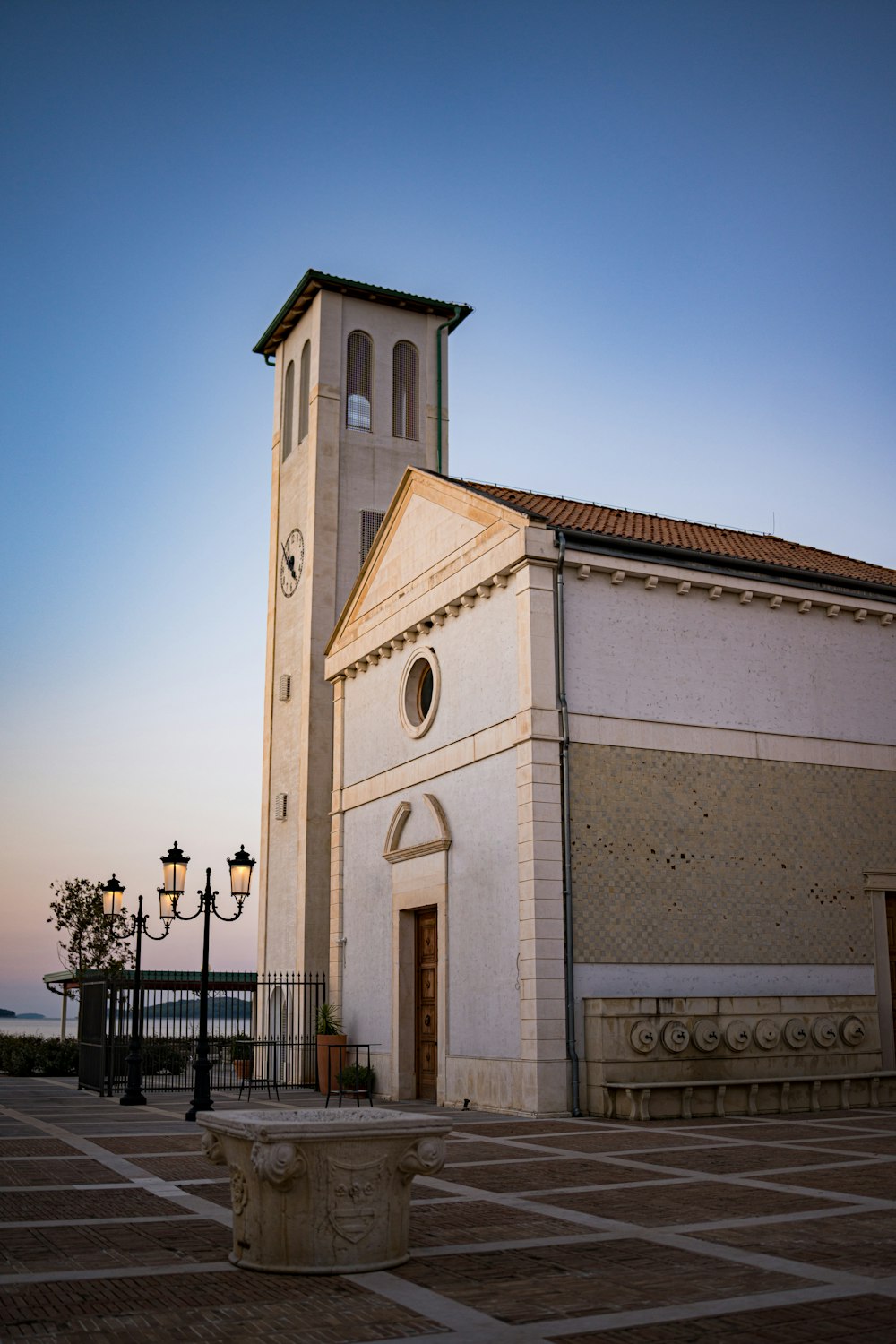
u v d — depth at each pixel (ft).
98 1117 65.31
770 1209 33.09
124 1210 33.86
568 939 63.21
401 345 120.88
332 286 116.37
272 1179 25.70
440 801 75.87
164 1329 21.57
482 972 68.18
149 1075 108.68
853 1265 26.27
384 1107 71.15
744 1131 53.67
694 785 68.85
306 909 102.27
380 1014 82.64
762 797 70.90
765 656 73.26
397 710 84.38
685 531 84.23
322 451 112.98
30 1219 32.55
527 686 65.92
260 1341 20.85
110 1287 24.73
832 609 75.56
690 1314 22.54
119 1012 103.76
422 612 79.66
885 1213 32.22
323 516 111.45
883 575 85.10
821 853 72.02
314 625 108.47
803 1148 46.75
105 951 149.38
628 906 65.36
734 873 68.80
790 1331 21.30
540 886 63.26
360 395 117.19
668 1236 29.60
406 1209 27.53
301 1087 93.61
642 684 68.85
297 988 101.09
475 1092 67.56
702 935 67.00
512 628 68.64
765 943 68.85
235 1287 24.75
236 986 133.18
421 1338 21.09
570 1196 35.63
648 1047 61.82
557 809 64.75
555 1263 26.76
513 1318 22.34
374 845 86.17
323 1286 24.81
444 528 78.28
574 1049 62.18
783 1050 65.36
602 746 66.85
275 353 129.70
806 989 69.56
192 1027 113.29
